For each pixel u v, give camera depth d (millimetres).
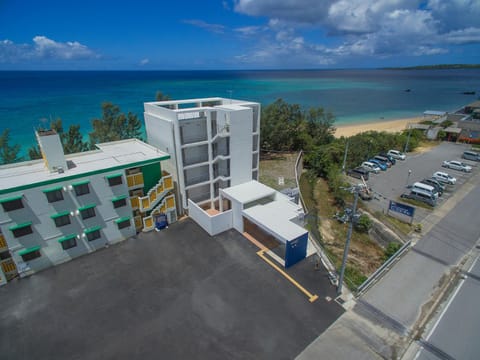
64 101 129375
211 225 30328
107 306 21875
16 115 98625
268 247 28891
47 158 24875
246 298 22547
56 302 22250
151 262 26688
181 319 20703
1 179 24031
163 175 32469
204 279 24578
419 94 195000
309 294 22953
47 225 24750
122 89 189250
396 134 71125
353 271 26547
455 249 29156
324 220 37531
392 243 29594
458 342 18984
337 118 117625
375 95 188125
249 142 35000
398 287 23906
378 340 19109
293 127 65375
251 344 18859
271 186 44469
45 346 18797
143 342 19016
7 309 21656
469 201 40188
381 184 46656
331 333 19609
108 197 27500
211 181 34812
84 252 27672
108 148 33031
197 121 32562
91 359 17938
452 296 22984
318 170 53625
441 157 61250
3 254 23797
